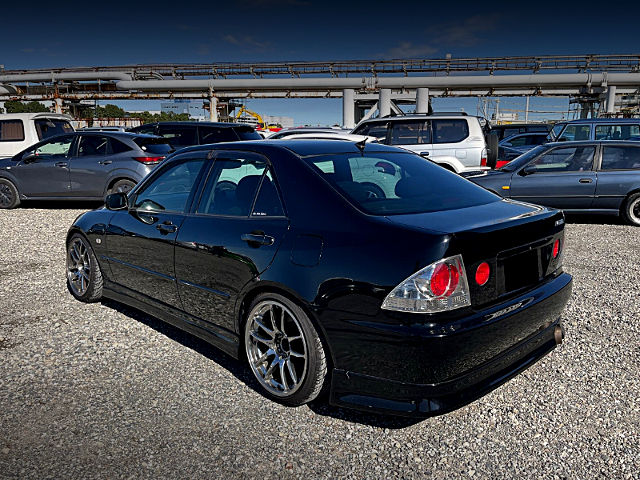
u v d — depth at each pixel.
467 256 2.38
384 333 2.39
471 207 2.91
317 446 2.56
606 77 31.55
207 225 3.28
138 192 4.09
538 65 33.34
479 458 2.45
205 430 2.69
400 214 2.70
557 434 2.62
